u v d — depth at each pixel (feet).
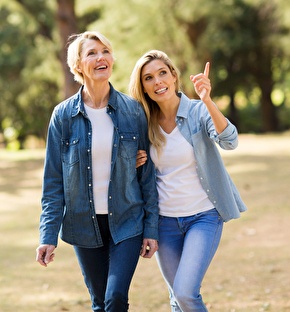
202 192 17.89
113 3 104.37
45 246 17.24
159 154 17.85
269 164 73.05
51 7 116.98
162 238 18.08
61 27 88.63
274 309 23.67
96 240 17.58
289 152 83.25
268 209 46.24
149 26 103.45
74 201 17.44
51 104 141.28
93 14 130.21
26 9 118.32
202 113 17.84
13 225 48.96
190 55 107.14
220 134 16.88
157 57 18.21
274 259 31.71
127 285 16.72
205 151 17.84
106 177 17.34
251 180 62.49
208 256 17.24
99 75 17.20
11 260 36.29
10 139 164.04
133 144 17.53
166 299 26.21
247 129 157.17
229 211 17.92
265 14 120.37
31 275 32.09
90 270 18.19
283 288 26.43
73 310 25.21
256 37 124.98
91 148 17.21
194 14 101.60
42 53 130.31
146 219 17.75
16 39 138.41
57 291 28.53
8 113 146.61
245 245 35.76
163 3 103.09
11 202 60.95
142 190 17.92
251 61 133.80
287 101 194.18
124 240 17.30
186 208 17.80
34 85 136.67
